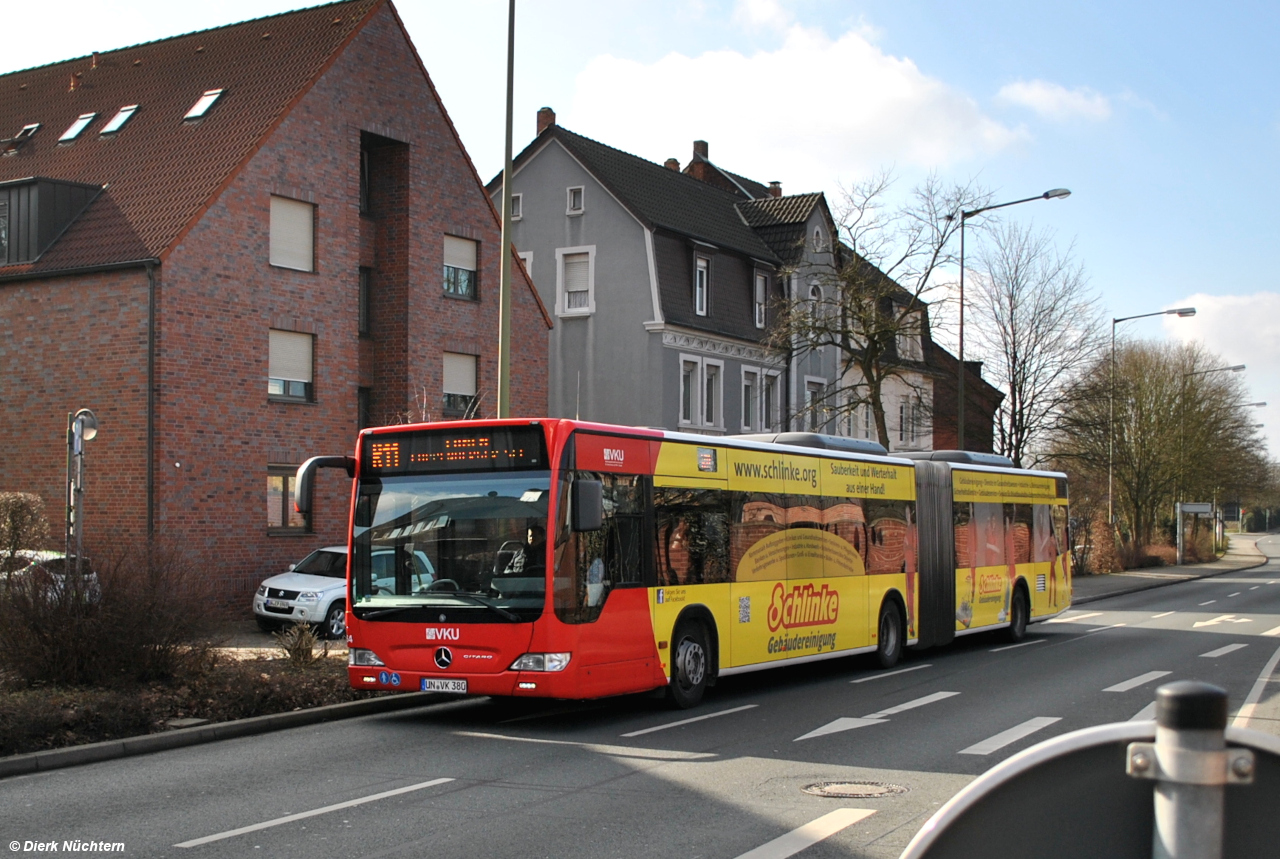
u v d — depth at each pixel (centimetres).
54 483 2400
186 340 2341
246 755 1060
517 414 3189
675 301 3825
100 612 1248
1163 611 3212
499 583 1209
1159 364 6531
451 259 2984
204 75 2783
